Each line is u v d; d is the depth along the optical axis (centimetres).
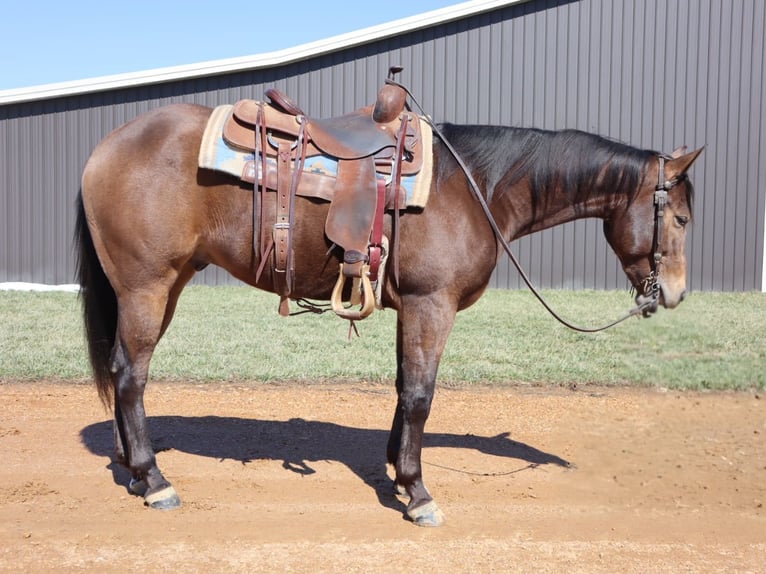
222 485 429
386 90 396
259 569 322
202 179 383
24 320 1014
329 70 1481
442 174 387
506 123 1460
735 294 1372
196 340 872
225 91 1501
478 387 693
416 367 380
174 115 398
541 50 1445
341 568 325
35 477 431
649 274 410
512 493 425
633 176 401
